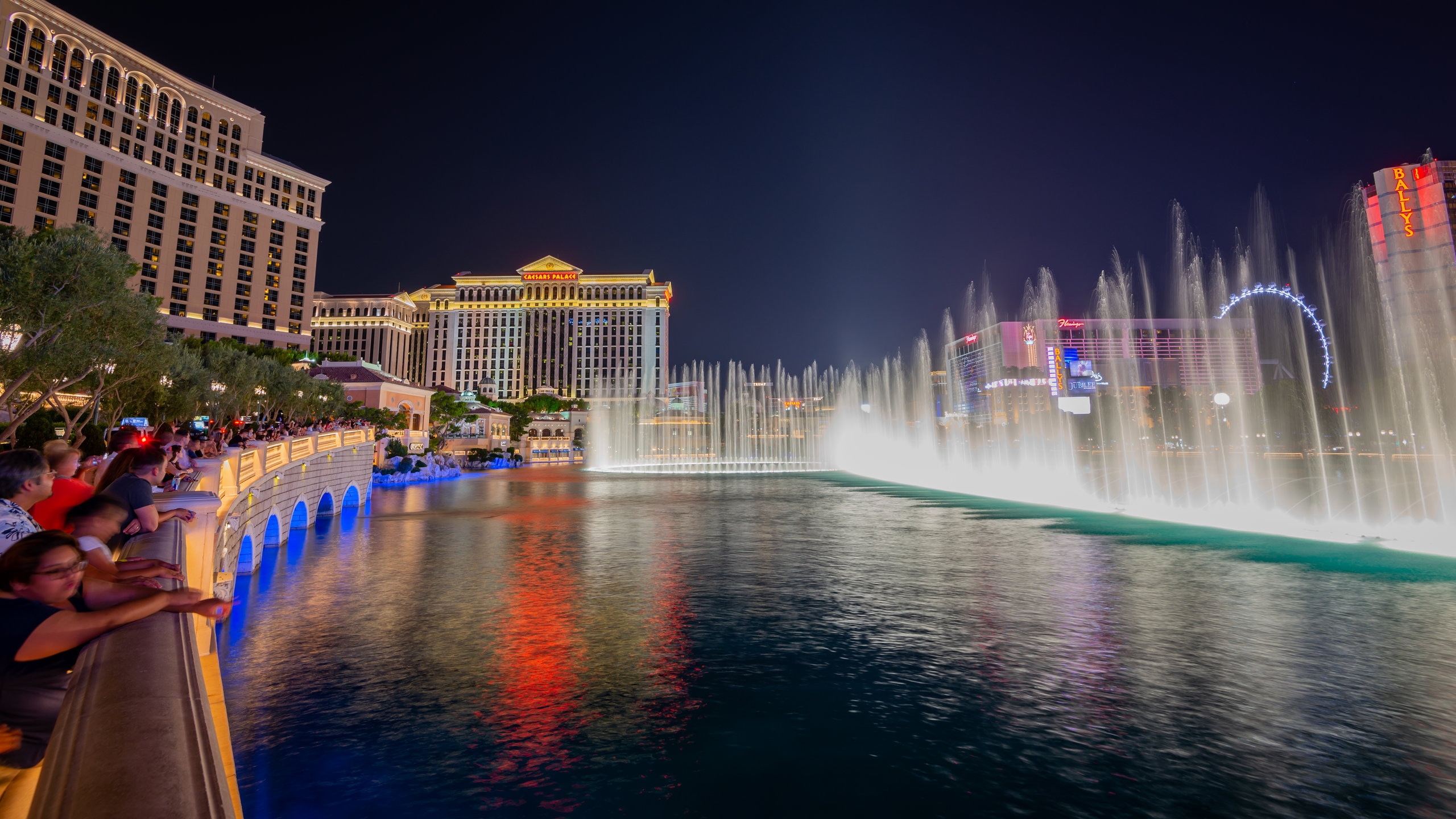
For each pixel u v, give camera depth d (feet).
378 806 23.25
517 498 142.82
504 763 26.23
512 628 43.83
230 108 352.69
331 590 54.70
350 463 113.39
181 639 9.79
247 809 23.03
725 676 35.24
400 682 34.50
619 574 61.11
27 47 278.46
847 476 228.43
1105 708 30.83
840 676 35.12
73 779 5.17
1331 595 51.11
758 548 75.15
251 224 360.07
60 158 288.30
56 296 81.76
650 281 576.61
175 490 33.96
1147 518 100.48
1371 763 25.68
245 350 264.11
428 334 595.06
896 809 22.97
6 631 10.38
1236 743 27.35
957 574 60.13
